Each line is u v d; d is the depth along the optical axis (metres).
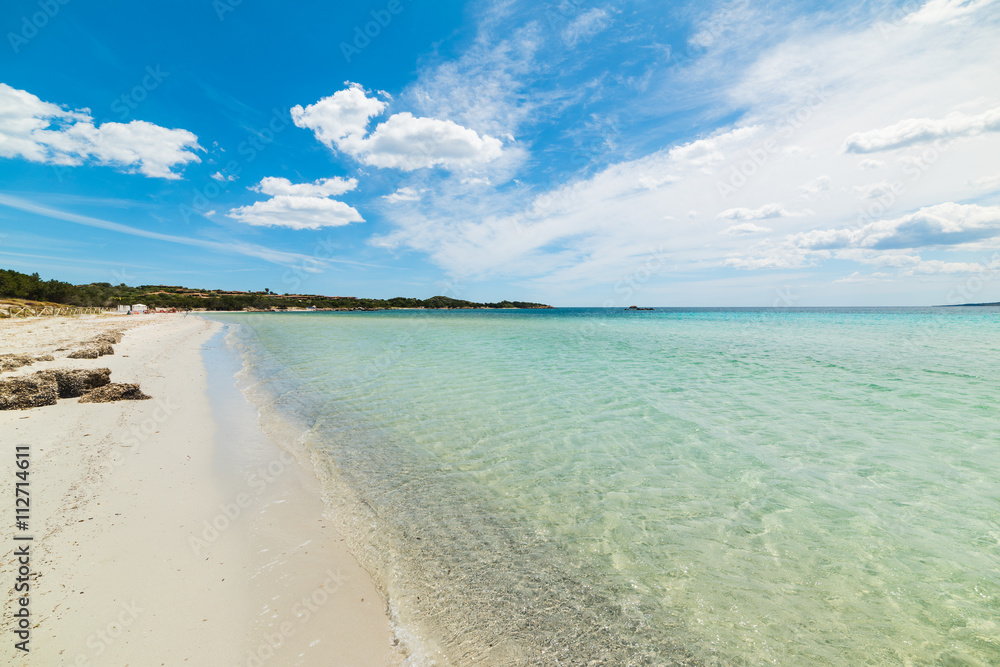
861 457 7.54
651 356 20.33
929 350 22.53
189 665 3.07
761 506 5.82
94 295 78.62
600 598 4.05
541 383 13.85
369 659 3.27
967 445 8.10
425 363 18.25
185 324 47.72
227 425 9.22
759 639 3.55
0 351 16.09
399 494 6.17
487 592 4.12
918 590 4.14
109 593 3.73
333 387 13.33
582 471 7.00
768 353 21.45
